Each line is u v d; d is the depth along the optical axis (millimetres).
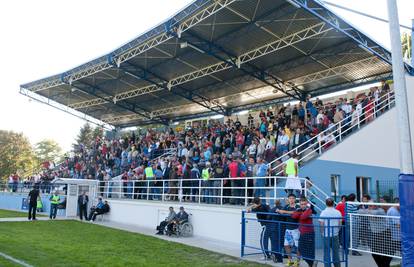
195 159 21578
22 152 64750
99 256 11219
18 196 32250
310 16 18047
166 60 24500
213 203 17719
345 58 21688
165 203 18750
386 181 18016
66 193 26000
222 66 24344
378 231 9531
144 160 25938
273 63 23141
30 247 12258
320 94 26188
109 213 22859
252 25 19375
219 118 33469
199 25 19703
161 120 37125
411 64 22156
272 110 27312
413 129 19516
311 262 10266
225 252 12711
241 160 17938
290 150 17812
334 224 10102
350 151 17156
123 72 27547
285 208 11281
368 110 18406
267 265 10672
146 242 14375
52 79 30438
